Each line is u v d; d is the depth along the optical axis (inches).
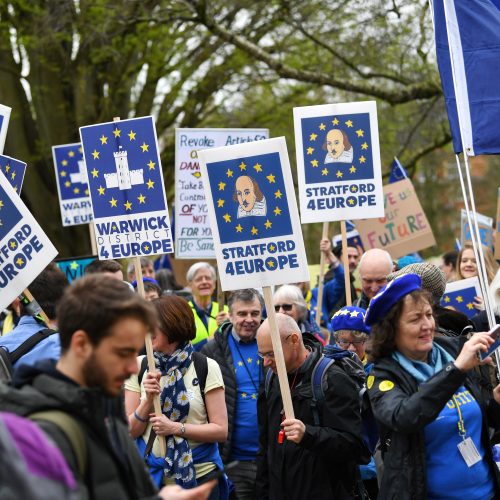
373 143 344.8
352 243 527.2
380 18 731.4
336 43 772.6
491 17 298.5
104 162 291.3
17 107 875.4
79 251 906.1
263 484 271.0
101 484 147.5
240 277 263.4
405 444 209.2
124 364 150.7
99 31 753.6
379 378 213.3
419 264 265.4
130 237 290.0
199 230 440.5
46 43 794.2
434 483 210.2
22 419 130.6
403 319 211.6
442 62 303.9
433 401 198.8
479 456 213.6
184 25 821.9
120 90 837.2
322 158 346.9
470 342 198.5
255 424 325.7
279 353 249.4
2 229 252.5
